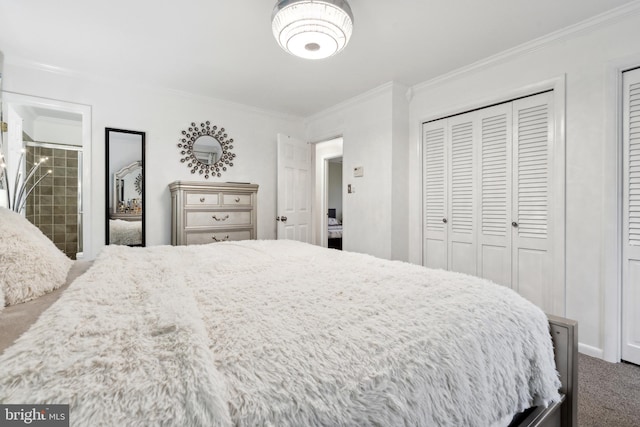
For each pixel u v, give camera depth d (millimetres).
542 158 2424
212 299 918
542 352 970
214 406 473
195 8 2045
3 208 1269
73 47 2541
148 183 3373
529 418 965
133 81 3227
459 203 3002
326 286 1079
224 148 3869
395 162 3314
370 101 3543
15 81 2730
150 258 1436
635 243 2014
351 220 3783
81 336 628
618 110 2053
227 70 2979
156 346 599
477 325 844
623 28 2029
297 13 1796
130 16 2129
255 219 3557
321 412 529
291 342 666
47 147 4258
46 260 1071
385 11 2072
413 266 1414
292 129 4473
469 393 732
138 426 435
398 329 761
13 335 690
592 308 2148
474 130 2885
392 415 589
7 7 2023
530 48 2445
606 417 1524
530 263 2488
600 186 2113
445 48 2557
